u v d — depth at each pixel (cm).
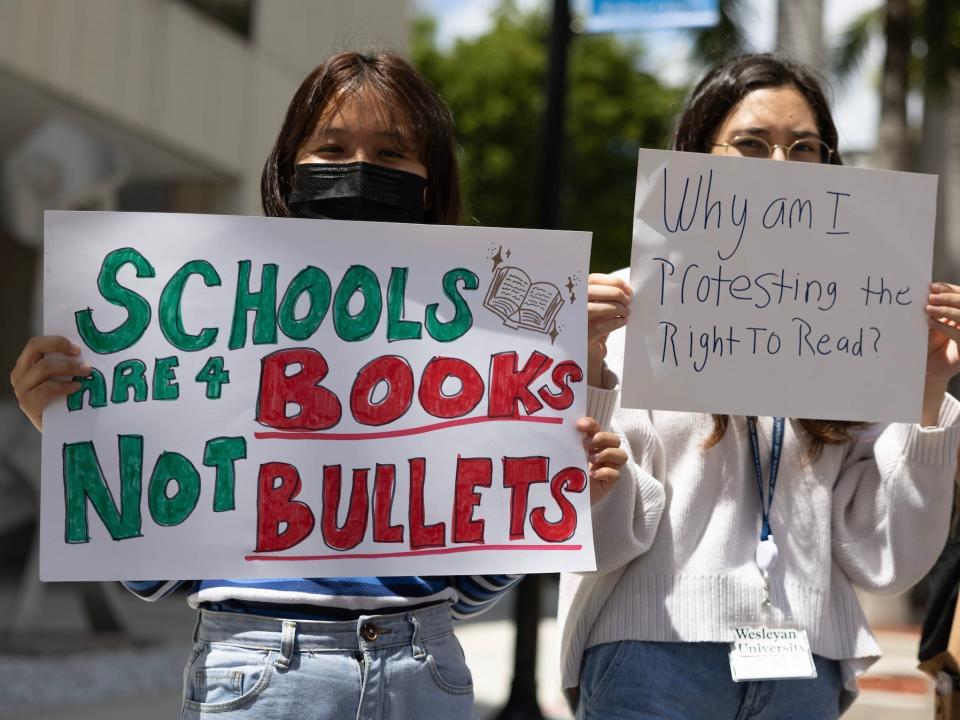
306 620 241
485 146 2495
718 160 279
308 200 273
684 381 275
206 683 238
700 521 283
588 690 288
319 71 277
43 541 247
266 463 254
